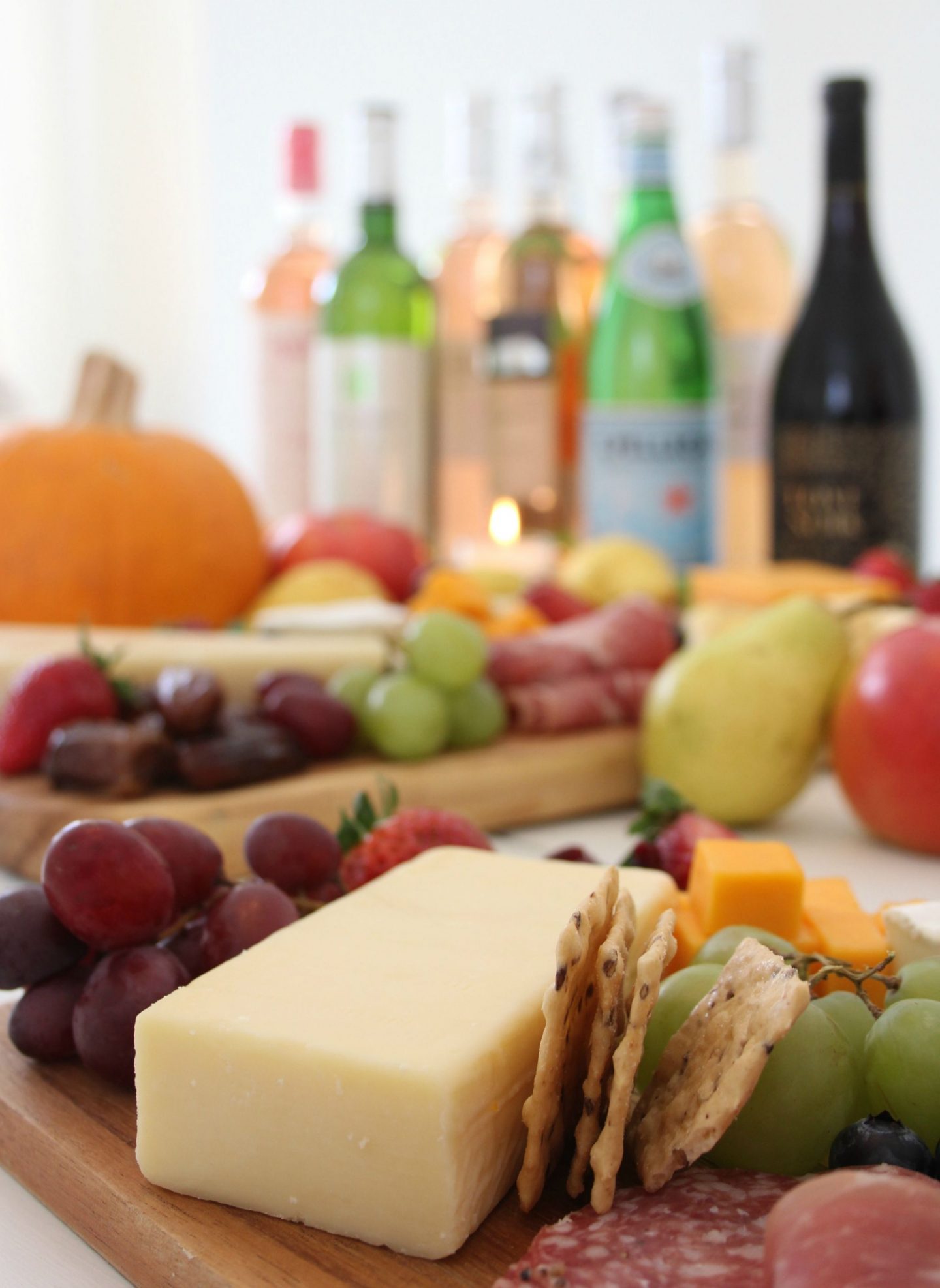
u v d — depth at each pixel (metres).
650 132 1.12
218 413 1.69
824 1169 0.49
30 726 0.80
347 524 1.12
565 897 0.60
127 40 1.62
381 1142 0.46
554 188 1.22
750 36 1.36
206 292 1.68
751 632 0.82
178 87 1.65
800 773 0.81
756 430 1.18
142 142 1.65
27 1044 0.58
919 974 0.52
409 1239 0.46
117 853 0.56
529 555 1.14
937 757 0.76
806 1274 0.35
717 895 0.64
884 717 0.77
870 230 1.06
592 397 1.15
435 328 1.24
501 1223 0.48
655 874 0.64
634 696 0.87
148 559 1.02
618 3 1.41
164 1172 0.49
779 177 1.38
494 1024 0.48
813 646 0.81
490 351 1.18
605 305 1.14
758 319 1.17
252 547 1.07
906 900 0.74
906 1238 0.35
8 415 1.62
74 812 0.76
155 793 0.79
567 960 0.44
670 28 1.39
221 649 0.88
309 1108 0.47
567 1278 0.41
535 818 0.83
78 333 1.65
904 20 1.29
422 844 0.68
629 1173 0.49
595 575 1.05
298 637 0.92
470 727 0.84
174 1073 0.49
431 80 1.51
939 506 1.33
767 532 1.16
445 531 1.25
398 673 0.84
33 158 1.60
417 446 1.19
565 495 1.22
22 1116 0.55
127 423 1.05
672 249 1.12
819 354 1.05
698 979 0.52
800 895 0.64
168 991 0.55
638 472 1.10
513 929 0.56
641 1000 0.44
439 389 1.24
